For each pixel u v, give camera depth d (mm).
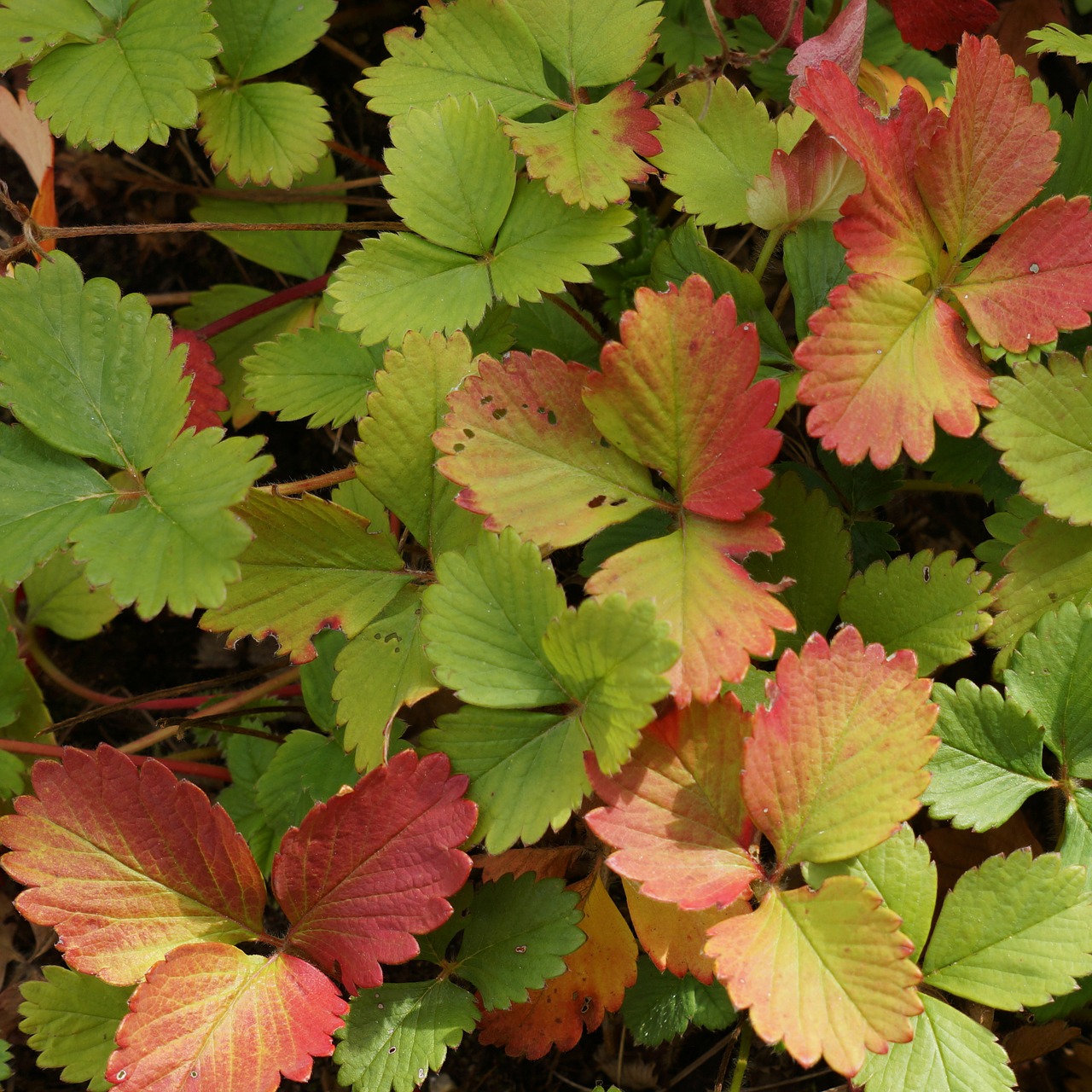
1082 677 686
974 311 681
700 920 677
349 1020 682
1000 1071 662
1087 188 719
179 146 802
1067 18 812
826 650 662
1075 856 683
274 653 798
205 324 779
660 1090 747
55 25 724
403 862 667
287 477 803
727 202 714
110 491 680
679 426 669
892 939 647
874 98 745
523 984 680
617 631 651
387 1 798
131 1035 656
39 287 684
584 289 784
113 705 732
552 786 663
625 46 717
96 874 667
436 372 685
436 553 688
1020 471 678
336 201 778
